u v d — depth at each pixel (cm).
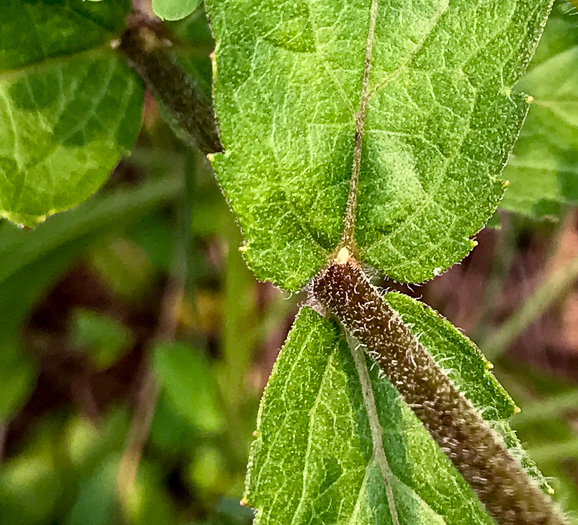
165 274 20
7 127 12
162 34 12
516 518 10
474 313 21
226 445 17
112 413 19
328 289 10
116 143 12
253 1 10
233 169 10
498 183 10
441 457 10
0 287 18
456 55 10
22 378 19
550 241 21
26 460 19
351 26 10
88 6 12
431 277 10
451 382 10
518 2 10
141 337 20
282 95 10
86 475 18
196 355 16
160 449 18
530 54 10
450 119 10
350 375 10
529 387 20
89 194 12
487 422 10
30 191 12
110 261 20
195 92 12
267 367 19
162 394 18
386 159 10
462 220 10
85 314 20
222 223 17
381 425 10
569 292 22
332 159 10
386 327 10
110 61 12
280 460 10
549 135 14
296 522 10
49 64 12
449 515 10
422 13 10
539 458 17
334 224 10
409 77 10
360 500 10
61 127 12
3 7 11
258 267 10
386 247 10
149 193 19
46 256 18
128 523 17
